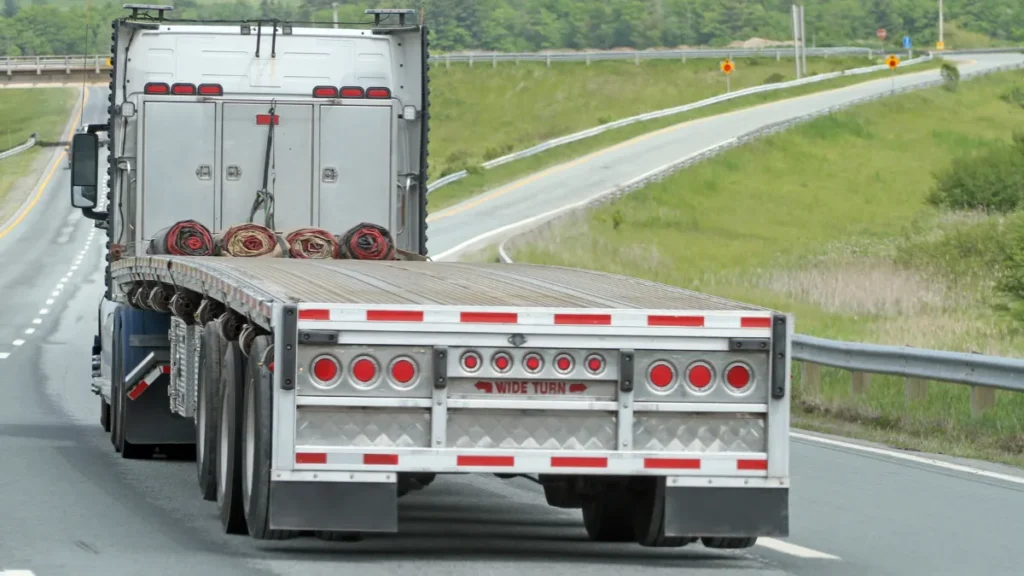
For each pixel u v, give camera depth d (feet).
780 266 226.79
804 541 57.21
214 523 58.90
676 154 418.51
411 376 48.03
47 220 428.15
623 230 317.63
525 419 48.60
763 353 49.83
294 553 52.16
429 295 52.16
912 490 71.05
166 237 82.38
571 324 48.75
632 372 48.98
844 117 495.41
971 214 312.91
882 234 317.63
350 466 47.75
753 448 49.78
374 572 48.65
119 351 83.05
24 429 96.07
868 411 101.04
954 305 165.17
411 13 92.48
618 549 54.75
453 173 397.39
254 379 51.80
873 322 155.33
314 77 90.79
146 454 81.92
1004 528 60.64
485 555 52.65
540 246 270.67
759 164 423.23
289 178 89.45
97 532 56.65
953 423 92.84
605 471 48.83
